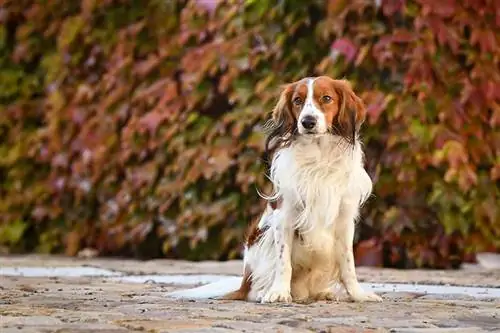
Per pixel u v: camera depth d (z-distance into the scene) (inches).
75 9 644.1
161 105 565.3
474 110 502.6
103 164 596.4
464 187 485.7
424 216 498.6
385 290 368.5
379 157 501.4
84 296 326.0
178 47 576.7
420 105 491.5
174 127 556.7
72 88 626.8
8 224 646.5
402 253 506.3
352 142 323.9
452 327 247.6
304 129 315.3
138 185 572.4
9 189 653.3
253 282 325.1
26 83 660.7
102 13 613.9
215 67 542.9
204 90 554.3
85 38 616.1
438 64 500.4
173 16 584.1
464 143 500.4
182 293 331.6
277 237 320.2
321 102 320.2
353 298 321.1
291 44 532.1
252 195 538.6
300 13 522.3
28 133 654.5
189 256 564.7
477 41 501.0
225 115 538.6
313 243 320.8
